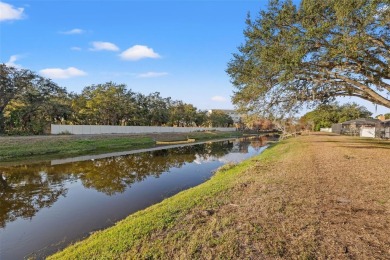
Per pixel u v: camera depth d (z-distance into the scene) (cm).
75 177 1748
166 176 1783
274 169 1324
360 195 794
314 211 662
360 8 1016
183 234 568
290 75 1281
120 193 1328
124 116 6069
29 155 2706
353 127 5500
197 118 8800
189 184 1523
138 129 5953
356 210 664
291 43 1220
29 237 793
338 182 972
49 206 1118
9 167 2111
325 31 1121
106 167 2155
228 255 466
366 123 4825
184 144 4791
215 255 470
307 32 1146
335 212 652
